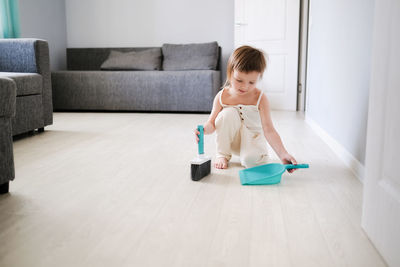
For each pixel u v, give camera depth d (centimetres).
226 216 109
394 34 80
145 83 373
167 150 196
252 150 156
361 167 144
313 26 276
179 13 435
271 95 405
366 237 96
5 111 125
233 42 430
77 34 454
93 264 83
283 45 393
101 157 182
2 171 125
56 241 94
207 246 91
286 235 97
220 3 425
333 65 205
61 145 210
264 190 131
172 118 328
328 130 214
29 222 106
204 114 361
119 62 413
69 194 129
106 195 127
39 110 251
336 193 128
